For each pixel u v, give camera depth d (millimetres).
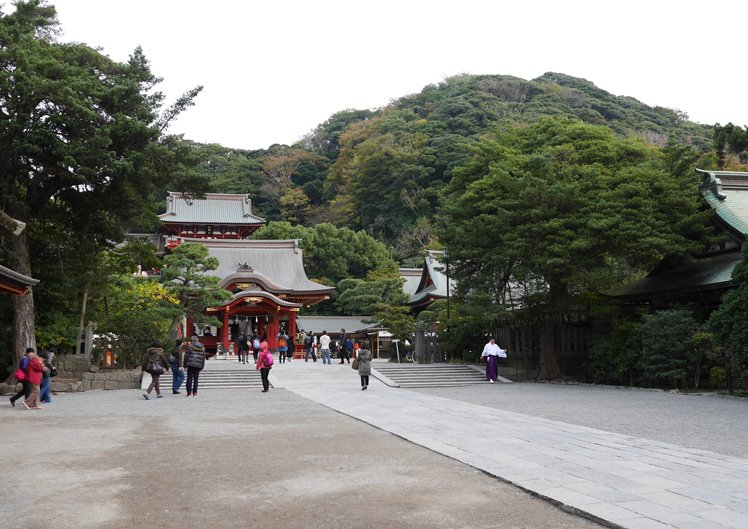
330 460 8250
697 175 26016
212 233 72125
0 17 21141
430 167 90375
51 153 20062
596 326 28422
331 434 10633
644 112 124812
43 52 21094
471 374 26438
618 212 23875
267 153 118500
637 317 26672
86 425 11969
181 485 6836
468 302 27281
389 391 20344
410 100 133000
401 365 29062
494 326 29047
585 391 21250
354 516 5617
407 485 6805
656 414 14148
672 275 25984
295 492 6504
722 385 21984
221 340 45188
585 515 5547
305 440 9961
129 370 24828
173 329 32719
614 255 24766
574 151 27453
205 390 21547
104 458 8430
